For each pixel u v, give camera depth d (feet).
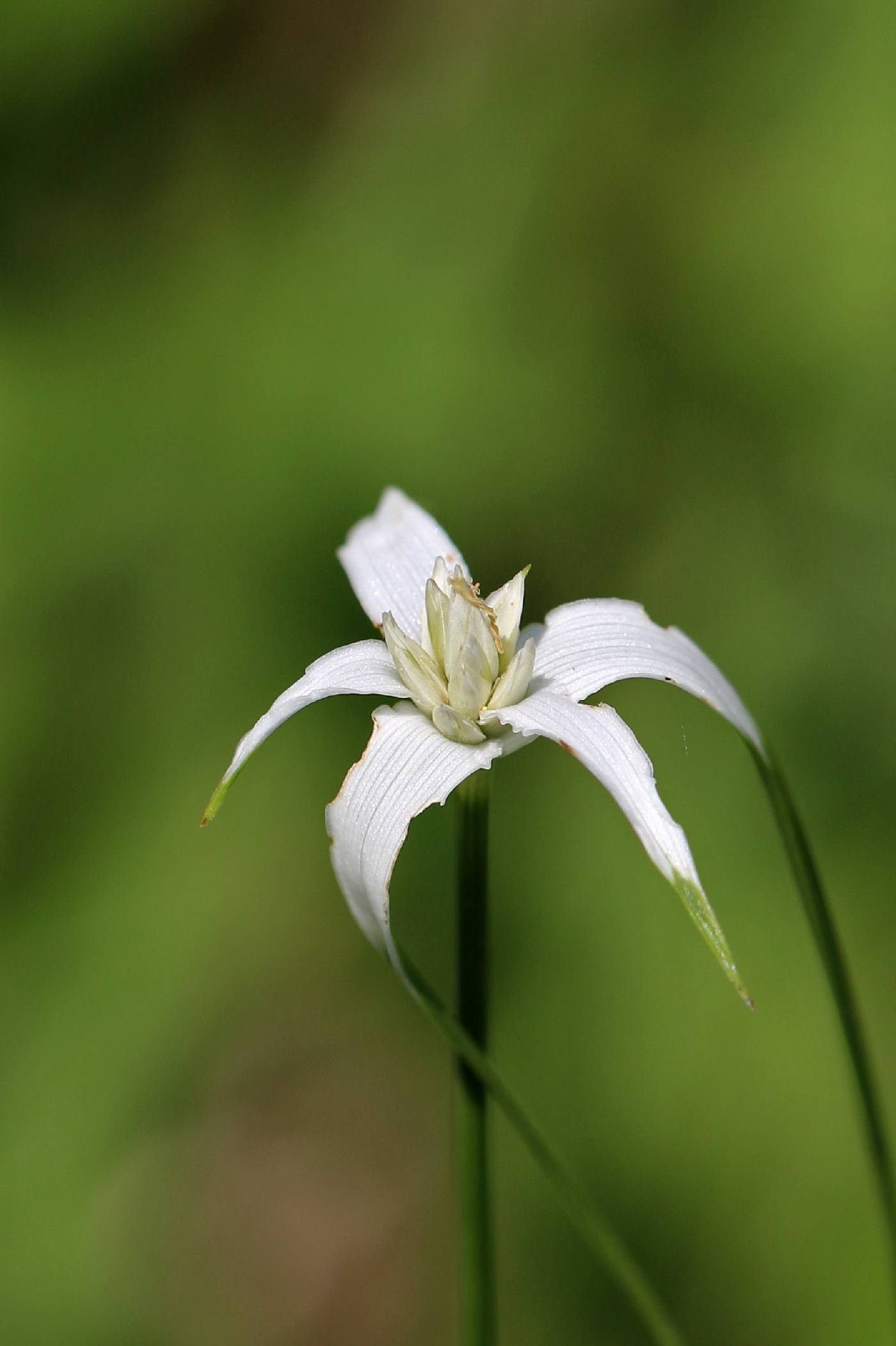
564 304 1.13
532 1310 0.95
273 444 1.09
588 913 1.01
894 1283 0.76
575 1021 0.99
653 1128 0.95
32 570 1.08
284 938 1.10
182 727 1.09
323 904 1.11
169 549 1.09
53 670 1.09
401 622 0.75
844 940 0.97
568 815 1.05
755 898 0.99
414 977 0.72
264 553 1.08
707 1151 0.95
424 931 1.10
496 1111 0.98
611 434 1.13
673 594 1.12
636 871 1.01
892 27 1.08
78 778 1.10
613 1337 0.94
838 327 1.09
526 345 1.12
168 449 1.11
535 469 1.10
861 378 1.09
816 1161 0.94
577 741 0.72
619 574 1.13
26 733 1.08
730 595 1.11
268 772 1.09
